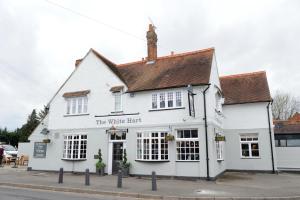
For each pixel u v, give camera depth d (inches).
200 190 532.4
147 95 811.4
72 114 911.7
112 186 575.8
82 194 510.3
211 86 784.3
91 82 907.4
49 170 907.4
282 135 1159.0
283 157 1031.6
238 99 989.8
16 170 938.7
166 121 771.4
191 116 740.7
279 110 2154.3
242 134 972.6
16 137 1916.8
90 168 845.8
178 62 889.5
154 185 531.8
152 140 781.3
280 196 468.8
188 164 725.9
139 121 805.9
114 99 859.4
